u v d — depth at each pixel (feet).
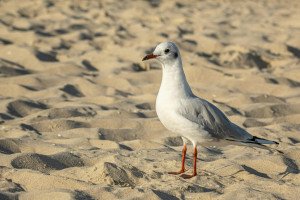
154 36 67.72
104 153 26.43
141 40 66.64
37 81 45.03
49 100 39.11
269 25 80.07
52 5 91.91
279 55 61.11
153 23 79.87
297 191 20.90
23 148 27.53
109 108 37.35
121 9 93.25
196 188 21.49
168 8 96.78
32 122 32.96
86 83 44.29
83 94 42.86
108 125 33.22
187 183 21.80
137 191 20.39
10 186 21.03
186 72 48.49
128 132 31.76
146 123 33.50
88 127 32.86
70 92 42.47
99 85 44.24
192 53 60.34
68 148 27.25
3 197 19.61
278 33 72.13
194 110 22.98
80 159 25.44
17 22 74.02
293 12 93.25
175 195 20.53
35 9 85.97
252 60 57.16
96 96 40.47
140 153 26.84
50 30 70.44
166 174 23.63
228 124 23.65
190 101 23.16
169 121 23.25
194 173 23.39
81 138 29.53
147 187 21.22
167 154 26.81
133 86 45.14
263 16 90.27
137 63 53.57
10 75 47.96
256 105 38.22
